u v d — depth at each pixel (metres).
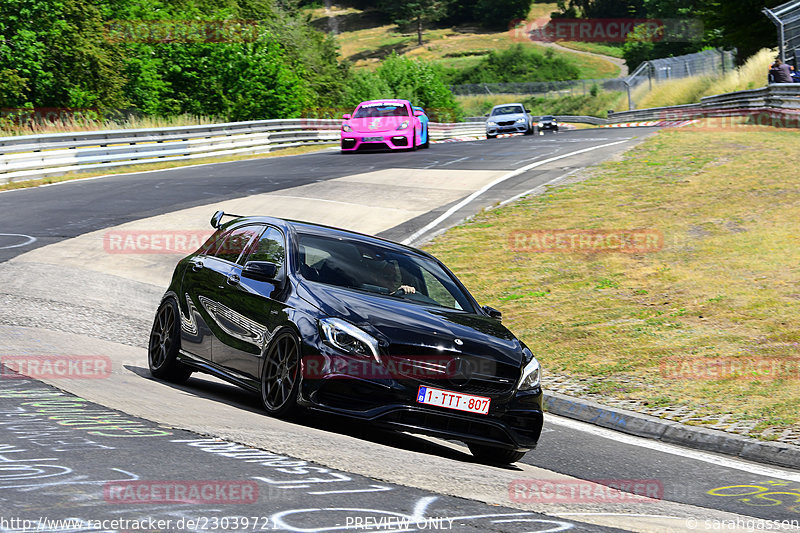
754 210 60.75
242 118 179.00
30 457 16.14
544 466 24.69
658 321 41.81
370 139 114.81
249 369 25.17
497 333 24.98
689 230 57.53
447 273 28.67
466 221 65.25
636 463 25.61
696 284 46.81
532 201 70.75
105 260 52.69
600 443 28.33
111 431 18.94
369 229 63.31
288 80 184.25
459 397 22.66
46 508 13.05
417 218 67.00
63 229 61.50
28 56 145.62
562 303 45.84
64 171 95.69
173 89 179.00
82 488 14.34
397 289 26.08
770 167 75.06
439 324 23.81
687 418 30.08
